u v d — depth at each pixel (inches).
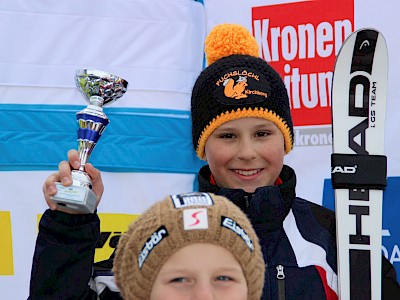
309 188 121.1
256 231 89.2
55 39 119.6
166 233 60.4
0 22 118.4
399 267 119.5
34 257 79.0
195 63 121.8
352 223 94.0
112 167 120.3
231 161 92.0
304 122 121.4
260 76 92.4
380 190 95.4
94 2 120.0
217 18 122.1
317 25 121.0
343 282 90.3
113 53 120.4
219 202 63.1
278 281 86.9
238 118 91.0
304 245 90.3
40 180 119.6
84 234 78.5
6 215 119.0
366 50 100.1
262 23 121.6
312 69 121.1
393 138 119.8
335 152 97.6
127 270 63.3
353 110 99.1
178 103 121.5
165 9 121.2
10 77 119.0
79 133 86.2
